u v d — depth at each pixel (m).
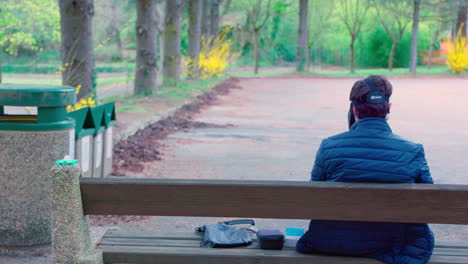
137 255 3.41
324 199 3.07
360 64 67.56
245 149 11.16
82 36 11.85
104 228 3.98
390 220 3.09
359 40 67.06
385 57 66.56
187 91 23.03
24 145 4.51
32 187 4.56
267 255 3.34
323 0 55.31
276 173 9.04
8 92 4.36
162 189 3.13
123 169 8.80
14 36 25.62
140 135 12.04
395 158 3.16
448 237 5.81
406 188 3.02
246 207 3.11
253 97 24.16
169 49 24.84
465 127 14.70
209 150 10.93
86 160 6.85
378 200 3.05
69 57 11.86
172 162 9.65
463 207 3.03
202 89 25.09
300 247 3.40
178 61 25.14
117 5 30.67
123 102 17.36
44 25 34.12
